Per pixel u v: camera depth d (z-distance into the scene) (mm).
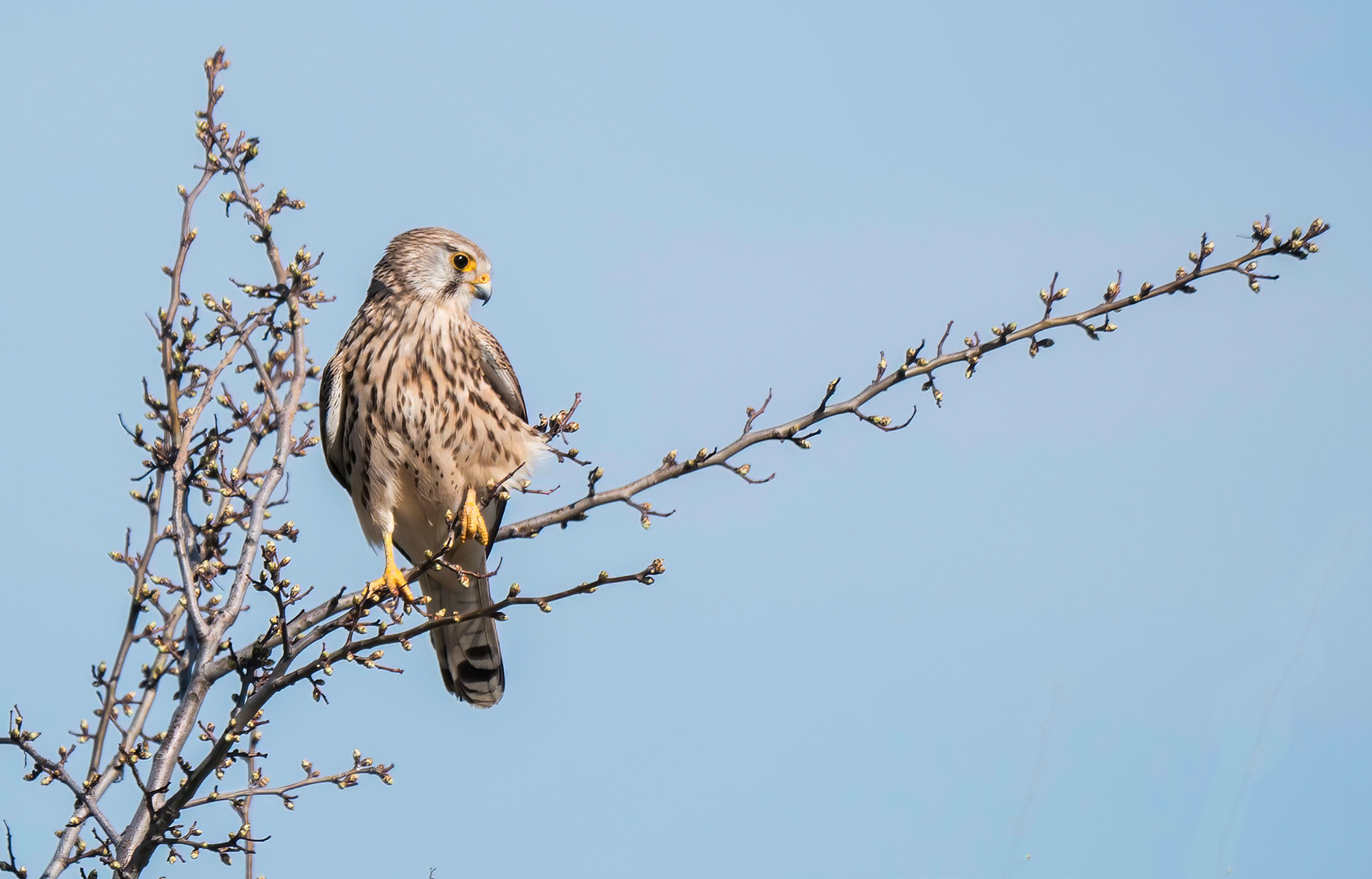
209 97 11016
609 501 10336
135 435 10984
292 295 10883
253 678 8852
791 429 10062
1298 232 9422
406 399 12430
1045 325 9758
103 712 10273
